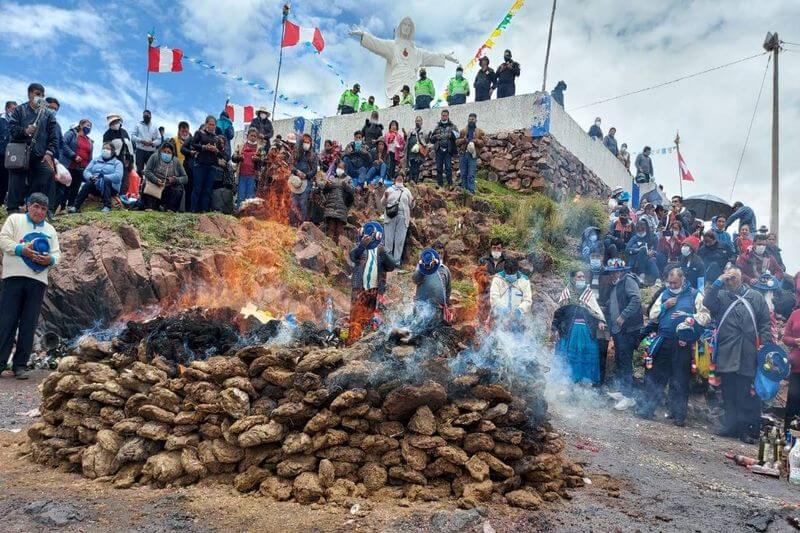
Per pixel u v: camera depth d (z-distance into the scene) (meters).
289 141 11.86
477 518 3.45
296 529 3.23
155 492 3.69
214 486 3.78
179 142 11.66
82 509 3.38
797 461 5.24
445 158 15.25
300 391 3.87
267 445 3.83
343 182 11.69
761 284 9.70
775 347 6.88
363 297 6.04
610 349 9.46
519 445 4.07
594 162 19.95
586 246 11.56
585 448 5.57
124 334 4.57
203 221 9.89
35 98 9.15
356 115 19.06
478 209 14.34
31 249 6.81
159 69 14.59
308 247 10.42
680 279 7.96
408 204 11.09
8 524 3.17
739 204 14.15
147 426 3.91
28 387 6.41
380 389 3.92
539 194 15.50
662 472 5.06
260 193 11.52
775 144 18.73
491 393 4.05
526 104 16.98
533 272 11.83
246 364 4.10
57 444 4.14
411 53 22.97
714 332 7.51
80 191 10.53
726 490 4.69
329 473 3.70
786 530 3.82
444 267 5.73
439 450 3.79
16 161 8.84
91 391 4.18
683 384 7.51
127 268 7.84
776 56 18.94
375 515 3.44
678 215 13.91
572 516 3.72
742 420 7.03
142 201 10.61
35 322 6.94
